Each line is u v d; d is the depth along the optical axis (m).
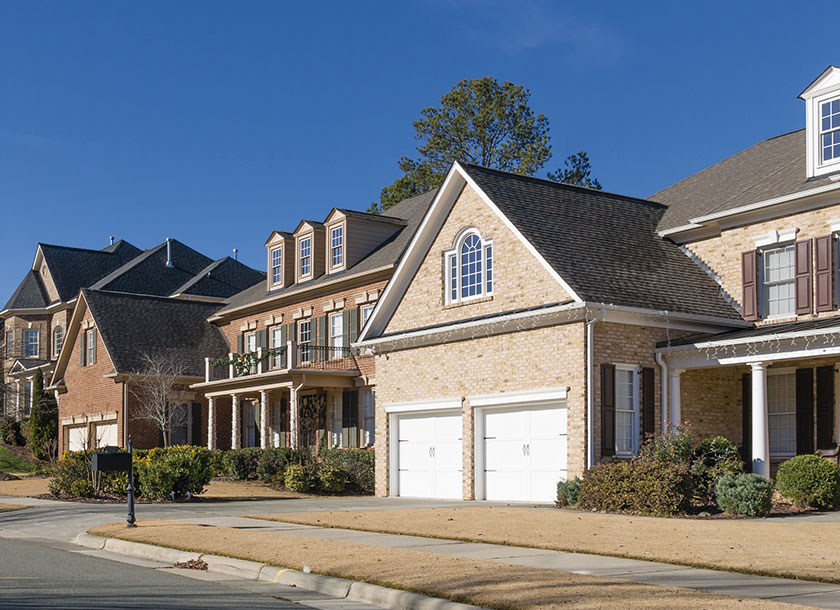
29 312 58.25
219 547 14.22
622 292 22.34
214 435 40.94
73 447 46.59
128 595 10.70
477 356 24.59
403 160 62.34
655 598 9.55
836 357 21.56
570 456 21.62
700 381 23.53
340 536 15.64
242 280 55.25
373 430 34.41
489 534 15.21
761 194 24.23
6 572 12.70
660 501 18.42
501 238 24.17
